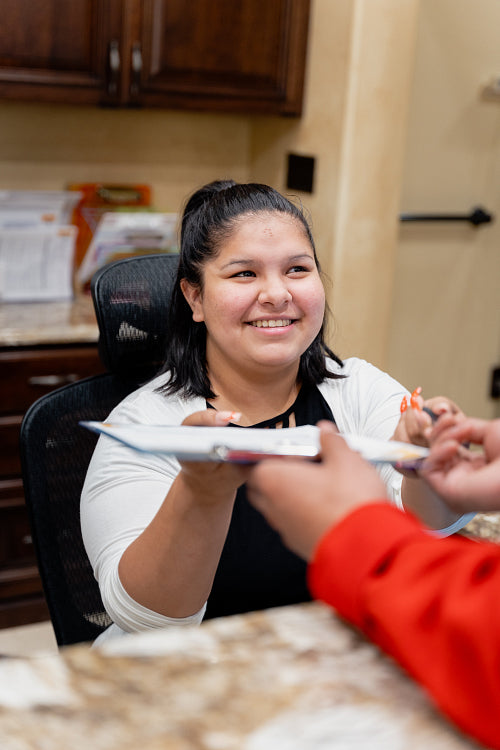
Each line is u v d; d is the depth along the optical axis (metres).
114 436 0.60
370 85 2.62
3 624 2.53
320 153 2.75
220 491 0.85
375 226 2.78
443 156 3.22
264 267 1.19
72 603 1.29
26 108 2.77
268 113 2.76
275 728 0.40
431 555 0.42
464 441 0.63
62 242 2.67
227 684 0.43
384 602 0.41
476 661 0.38
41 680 0.43
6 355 2.36
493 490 0.56
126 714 0.40
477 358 3.60
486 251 3.45
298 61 2.74
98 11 2.44
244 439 0.65
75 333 2.41
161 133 2.98
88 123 2.86
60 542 1.31
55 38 2.42
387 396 1.36
